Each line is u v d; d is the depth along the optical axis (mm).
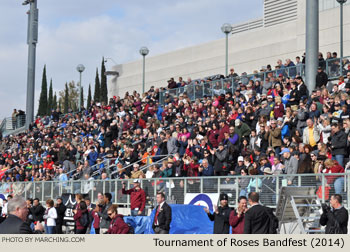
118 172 23344
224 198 12359
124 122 29375
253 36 38656
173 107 27562
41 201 23906
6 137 46312
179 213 16016
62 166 28234
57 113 42500
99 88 67188
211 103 25078
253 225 10227
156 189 18484
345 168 15484
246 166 17297
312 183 14320
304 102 19344
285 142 18094
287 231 14273
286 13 46938
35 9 47906
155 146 23453
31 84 47188
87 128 33938
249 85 25484
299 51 35125
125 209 18219
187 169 19188
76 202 20359
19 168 31312
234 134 19938
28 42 47781
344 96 19453
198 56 42688
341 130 16344
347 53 32500
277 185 15070
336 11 33438
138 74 47719
